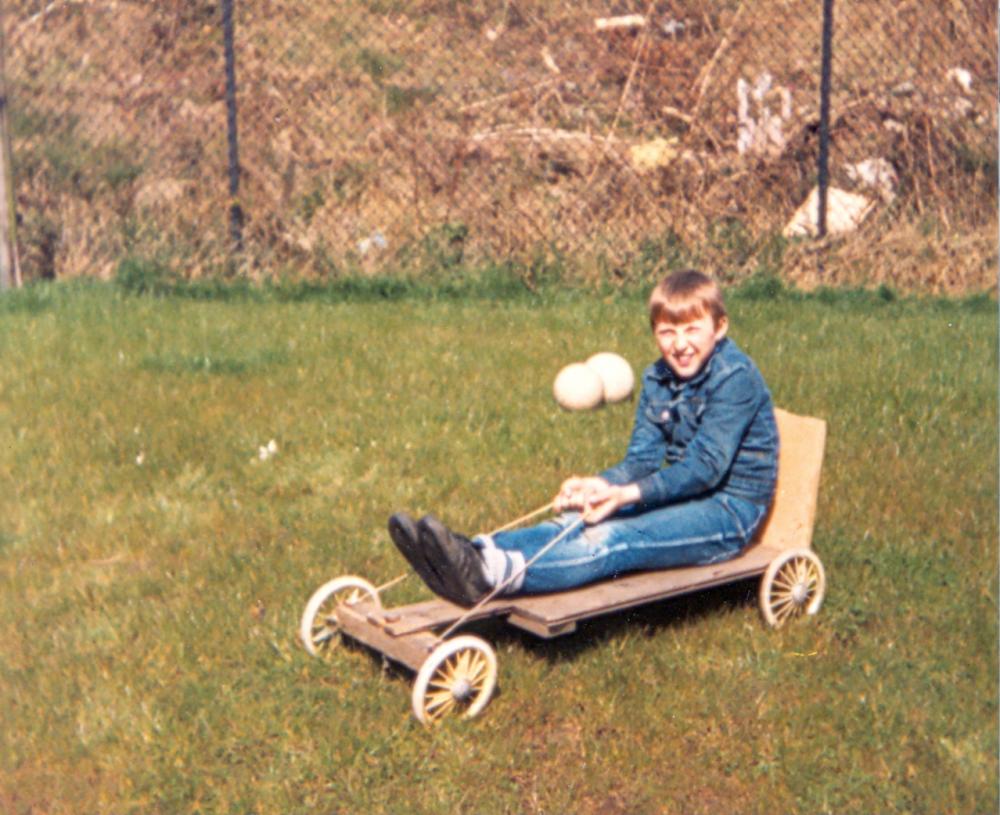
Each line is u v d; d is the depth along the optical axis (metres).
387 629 3.62
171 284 9.75
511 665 3.84
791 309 8.91
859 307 9.16
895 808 3.23
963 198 10.19
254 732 3.54
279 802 3.26
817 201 10.17
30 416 6.37
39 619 4.28
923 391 6.75
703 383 4.12
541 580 3.76
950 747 3.46
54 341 7.90
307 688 3.74
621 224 10.13
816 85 11.05
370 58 11.35
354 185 10.48
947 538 4.84
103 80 10.78
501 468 5.66
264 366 7.35
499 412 6.41
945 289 9.65
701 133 10.79
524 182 10.45
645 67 11.09
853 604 4.27
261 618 4.23
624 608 3.89
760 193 10.44
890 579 4.46
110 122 10.64
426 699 3.57
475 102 11.20
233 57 9.99
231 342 7.90
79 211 10.12
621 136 10.89
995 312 8.96
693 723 3.61
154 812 3.24
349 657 3.92
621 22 11.45
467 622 4.16
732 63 11.04
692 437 4.20
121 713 3.63
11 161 9.71
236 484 5.56
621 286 9.71
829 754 3.45
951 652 3.95
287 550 4.75
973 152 10.36
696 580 3.91
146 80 10.88
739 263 9.84
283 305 9.26
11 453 5.83
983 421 6.37
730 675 3.83
